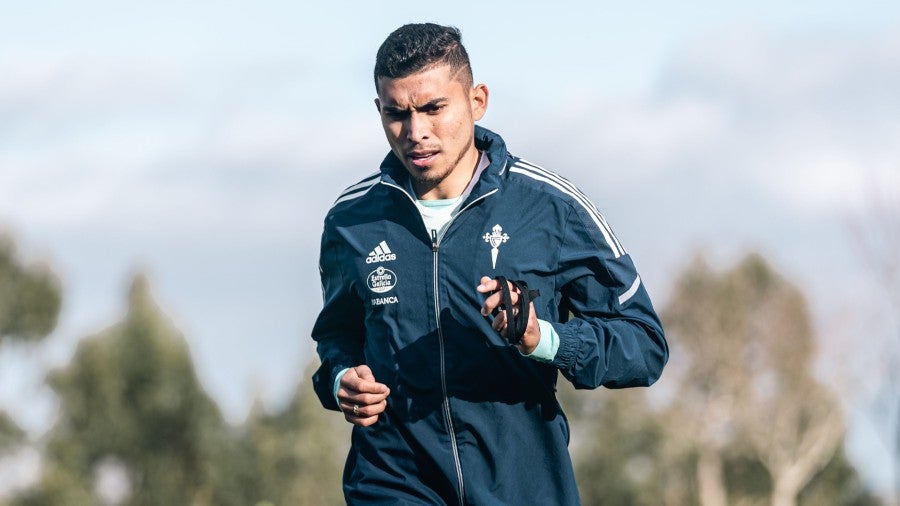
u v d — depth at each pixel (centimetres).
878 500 5375
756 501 5491
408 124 503
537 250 514
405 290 519
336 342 559
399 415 520
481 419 513
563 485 518
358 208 536
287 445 3662
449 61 503
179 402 3709
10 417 3741
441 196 521
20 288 4094
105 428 3675
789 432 5369
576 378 504
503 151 523
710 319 5438
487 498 512
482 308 478
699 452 5384
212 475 3650
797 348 5262
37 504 3634
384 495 523
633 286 523
